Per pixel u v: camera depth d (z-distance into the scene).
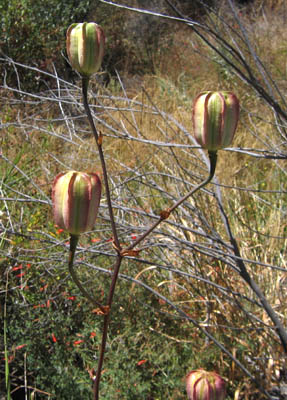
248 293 1.02
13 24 2.23
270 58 2.24
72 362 0.93
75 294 0.97
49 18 2.34
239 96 2.15
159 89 2.35
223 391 0.42
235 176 1.46
